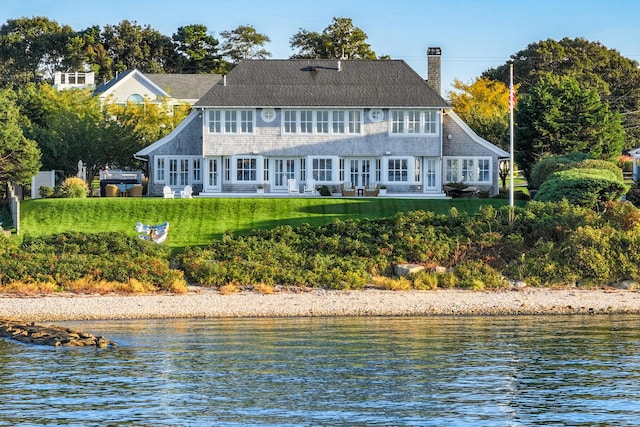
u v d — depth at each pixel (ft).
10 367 184.96
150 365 186.91
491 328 222.48
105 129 422.41
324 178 390.63
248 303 251.39
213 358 192.34
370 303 252.01
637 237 283.59
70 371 181.88
